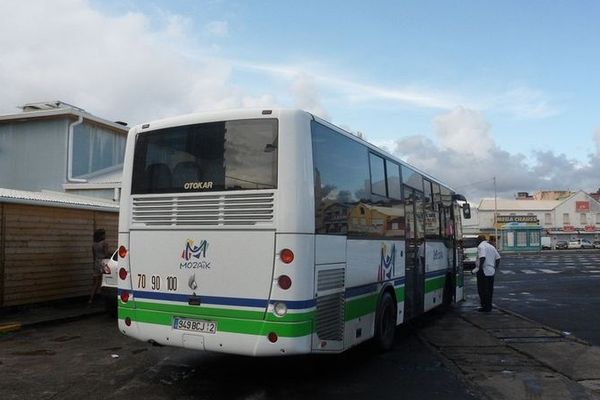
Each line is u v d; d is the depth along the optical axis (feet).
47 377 23.54
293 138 20.54
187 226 21.79
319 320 20.98
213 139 21.83
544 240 281.54
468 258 102.42
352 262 24.14
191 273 21.50
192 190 21.91
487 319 40.98
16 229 39.60
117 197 66.23
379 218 27.78
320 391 21.68
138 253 22.82
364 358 27.58
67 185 68.39
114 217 49.29
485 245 45.39
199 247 21.44
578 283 77.46
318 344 20.88
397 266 30.37
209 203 21.43
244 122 21.34
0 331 33.63
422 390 21.90
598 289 68.13
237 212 20.86
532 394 21.38
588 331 36.47
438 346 30.55
